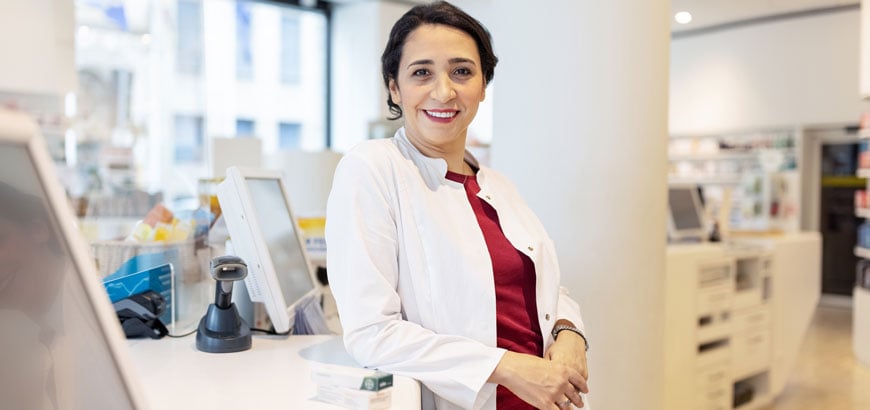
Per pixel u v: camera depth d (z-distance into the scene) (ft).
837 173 26.91
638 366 8.20
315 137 27.68
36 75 7.88
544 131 8.24
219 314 4.83
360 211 4.36
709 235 16.08
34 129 1.58
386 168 4.55
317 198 10.23
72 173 17.31
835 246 27.35
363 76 26.50
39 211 1.66
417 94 4.70
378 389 3.56
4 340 1.82
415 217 4.57
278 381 4.05
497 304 4.71
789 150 26.66
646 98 8.06
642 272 8.15
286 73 26.66
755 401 14.67
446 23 4.71
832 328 23.07
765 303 14.75
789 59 26.58
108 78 19.92
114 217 13.99
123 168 19.27
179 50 21.79
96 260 5.29
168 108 21.52
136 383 1.82
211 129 24.49
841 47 25.34
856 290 19.04
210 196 6.28
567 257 8.13
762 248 14.84
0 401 1.84
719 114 28.58
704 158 28.84
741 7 25.55
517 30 8.46
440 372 4.24
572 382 4.51
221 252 6.20
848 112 25.21
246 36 25.41
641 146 8.06
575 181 8.09
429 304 4.51
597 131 8.02
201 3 22.33
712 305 13.00
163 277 5.25
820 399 15.35
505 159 8.66
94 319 1.74
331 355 4.75
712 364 13.08
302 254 6.31
